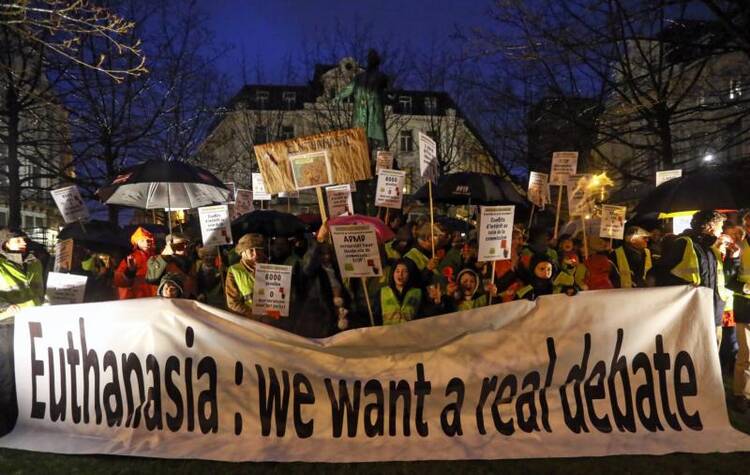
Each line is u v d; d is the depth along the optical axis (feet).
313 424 17.25
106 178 61.67
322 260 21.29
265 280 18.44
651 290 17.72
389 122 108.88
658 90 53.93
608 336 17.61
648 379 17.58
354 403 17.28
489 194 32.58
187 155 71.72
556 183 30.37
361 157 21.08
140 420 17.70
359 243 18.93
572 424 17.30
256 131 97.71
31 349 18.60
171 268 23.27
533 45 54.19
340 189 28.71
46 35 41.86
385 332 17.39
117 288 25.16
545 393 17.44
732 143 57.57
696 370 17.63
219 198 32.55
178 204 32.30
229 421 17.37
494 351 17.47
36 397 18.51
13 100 51.90
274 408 17.33
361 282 22.03
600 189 43.73
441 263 22.18
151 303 17.81
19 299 21.62
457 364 17.38
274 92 102.32
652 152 64.69
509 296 21.58
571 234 32.48
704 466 15.78
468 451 16.61
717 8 43.45
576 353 17.56
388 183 27.53
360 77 44.52
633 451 16.55
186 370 17.58
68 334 18.29
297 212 106.63
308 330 20.67
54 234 78.69
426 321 17.43
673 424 17.38
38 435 18.21
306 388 17.33
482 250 19.86
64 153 62.85
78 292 20.03
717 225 21.66
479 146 93.61
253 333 17.49
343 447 16.93
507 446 16.81
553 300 17.62
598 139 64.08
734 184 26.89
